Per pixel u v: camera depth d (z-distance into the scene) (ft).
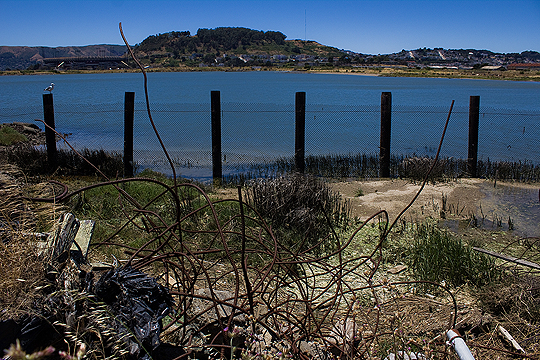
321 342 10.48
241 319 10.78
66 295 7.58
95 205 22.53
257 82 224.94
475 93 128.26
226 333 9.18
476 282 15.89
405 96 119.03
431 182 33.37
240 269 15.93
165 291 8.60
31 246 8.46
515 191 30.96
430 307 13.75
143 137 60.08
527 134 58.65
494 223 23.94
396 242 20.15
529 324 12.25
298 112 34.30
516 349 11.44
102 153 36.91
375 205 27.14
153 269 14.93
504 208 26.78
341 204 27.04
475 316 12.89
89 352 6.63
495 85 180.86
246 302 10.77
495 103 97.14
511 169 35.37
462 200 28.45
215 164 34.91
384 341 11.50
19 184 11.32
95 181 32.71
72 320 7.26
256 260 16.98
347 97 118.52
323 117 76.23
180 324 10.44
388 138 35.45
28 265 7.88
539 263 17.63
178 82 228.84
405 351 10.59
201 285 14.12
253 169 39.47
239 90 153.99
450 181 33.88
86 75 459.32
